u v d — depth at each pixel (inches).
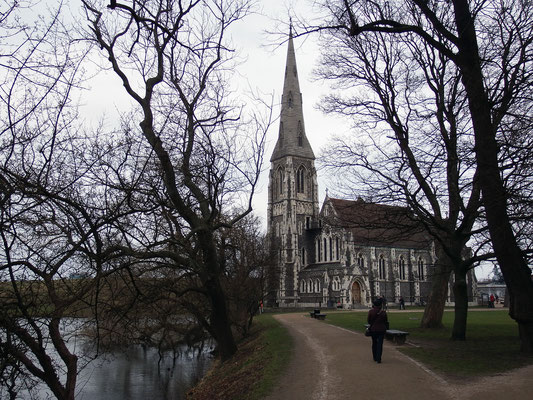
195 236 849.5
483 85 673.0
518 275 649.0
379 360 637.9
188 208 749.9
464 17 626.2
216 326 957.8
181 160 790.5
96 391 1012.5
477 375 540.4
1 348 394.6
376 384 510.3
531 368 570.3
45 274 420.8
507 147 622.8
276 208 3533.5
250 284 1488.7
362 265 3125.0
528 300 653.9
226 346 967.6
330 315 1936.5
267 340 1033.5
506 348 750.5
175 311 1019.3
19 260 402.9
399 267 3299.7
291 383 555.8
